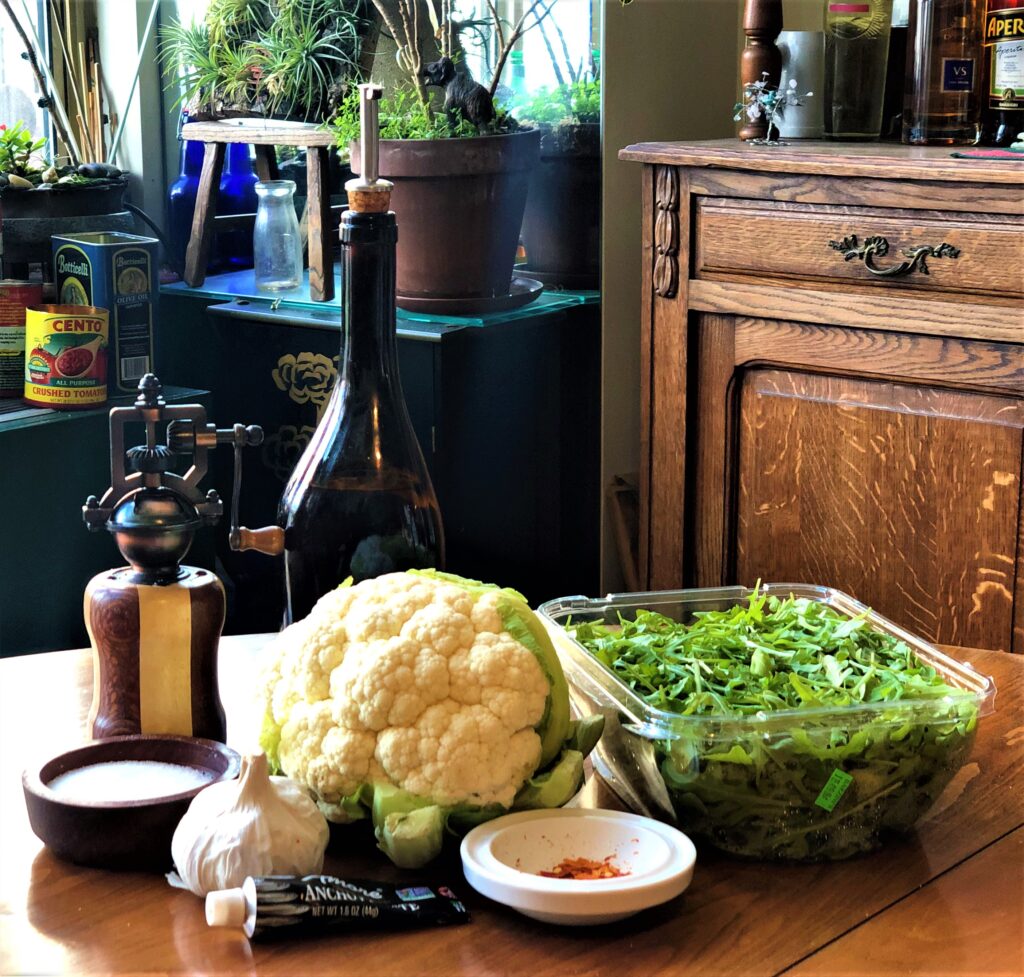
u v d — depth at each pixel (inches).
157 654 40.4
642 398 87.4
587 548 102.3
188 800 35.7
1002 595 73.9
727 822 36.1
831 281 76.8
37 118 96.5
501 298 86.4
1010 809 39.9
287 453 92.5
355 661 36.6
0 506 77.7
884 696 37.4
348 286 43.5
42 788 36.0
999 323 70.5
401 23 92.3
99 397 80.1
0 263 83.1
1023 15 79.4
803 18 100.6
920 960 32.0
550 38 93.7
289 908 32.3
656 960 32.0
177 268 98.8
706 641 40.9
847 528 79.6
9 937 32.7
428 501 45.3
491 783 35.6
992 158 71.5
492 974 31.3
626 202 96.7
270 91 93.6
